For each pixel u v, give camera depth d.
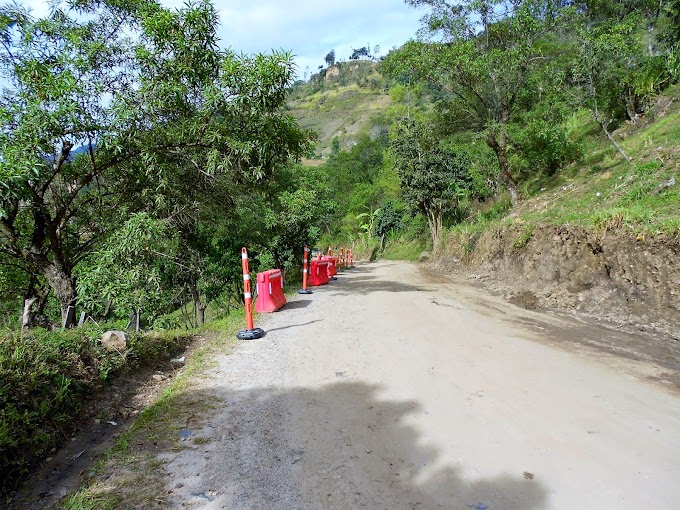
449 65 17.69
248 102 8.91
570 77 16.39
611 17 22.08
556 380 5.04
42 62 7.88
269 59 8.72
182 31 8.62
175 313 13.25
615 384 4.91
